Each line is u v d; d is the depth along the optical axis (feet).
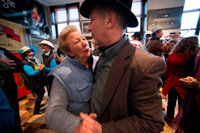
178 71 4.00
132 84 1.27
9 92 2.60
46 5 12.41
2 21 6.93
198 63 3.05
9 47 7.39
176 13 10.03
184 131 3.15
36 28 10.44
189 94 2.96
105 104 1.35
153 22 10.67
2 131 1.89
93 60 2.26
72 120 1.29
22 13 8.65
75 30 1.87
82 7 1.55
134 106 1.27
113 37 1.43
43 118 5.31
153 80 1.15
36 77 5.16
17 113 2.88
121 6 1.28
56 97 1.58
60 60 6.62
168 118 4.45
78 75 1.77
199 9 10.31
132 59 1.32
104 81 1.53
